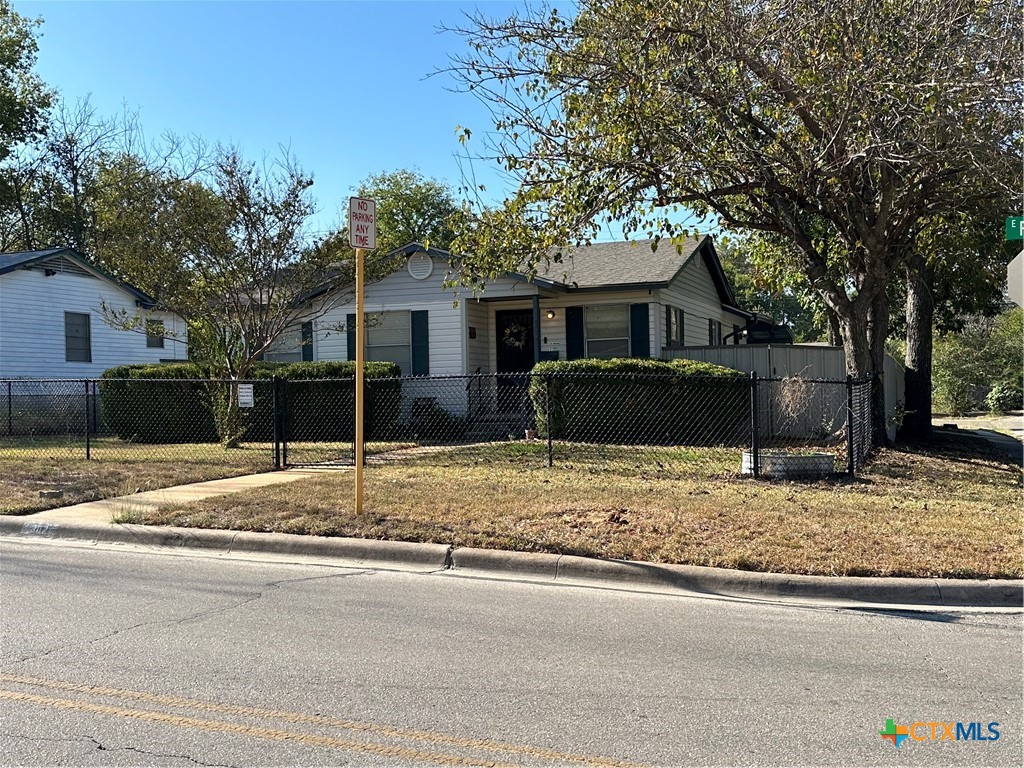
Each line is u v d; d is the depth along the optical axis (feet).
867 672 15.01
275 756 11.48
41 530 27.58
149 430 54.34
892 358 55.26
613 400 47.16
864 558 21.62
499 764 11.32
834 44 33.50
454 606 19.19
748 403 46.37
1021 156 34.01
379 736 12.14
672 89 34.91
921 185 38.29
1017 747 11.91
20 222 126.11
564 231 36.32
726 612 18.94
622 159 35.19
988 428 78.79
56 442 53.72
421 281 58.95
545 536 24.00
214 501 29.60
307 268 47.44
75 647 16.02
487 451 43.39
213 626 17.47
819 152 36.14
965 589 20.01
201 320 49.73
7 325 67.31
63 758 11.37
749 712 13.12
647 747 11.86
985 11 33.01
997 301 71.72
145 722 12.57
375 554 23.91
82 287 74.38
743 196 45.06
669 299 59.31
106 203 55.31
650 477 34.42
